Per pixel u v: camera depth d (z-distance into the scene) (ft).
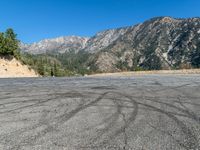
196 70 135.23
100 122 19.43
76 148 14.01
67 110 23.76
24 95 33.47
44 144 14.62
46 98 30.86
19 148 14.02
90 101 28.66
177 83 50.57
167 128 17.89
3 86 46.06
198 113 22.72
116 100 29.32
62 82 55.72
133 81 57.52
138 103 27.45
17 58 183.21
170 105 26.43
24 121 19.79
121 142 14.97
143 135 16.29
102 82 54.90
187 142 14.97
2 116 21.61
